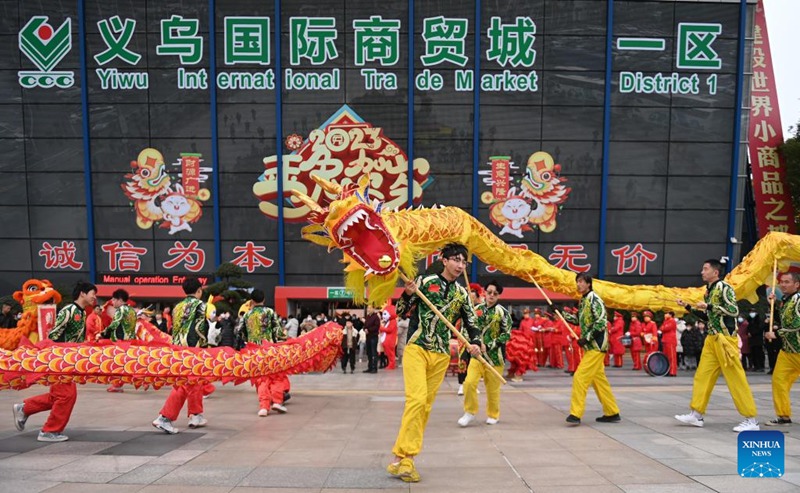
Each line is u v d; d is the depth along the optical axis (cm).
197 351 555
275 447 490
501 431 561
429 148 2047
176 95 2033
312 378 1127
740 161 2100
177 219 2064
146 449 481
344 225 421
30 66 2030
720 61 2078
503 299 2086
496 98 2048
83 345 520
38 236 2072
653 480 374
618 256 2100
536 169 2064
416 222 760
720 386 959
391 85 2036
